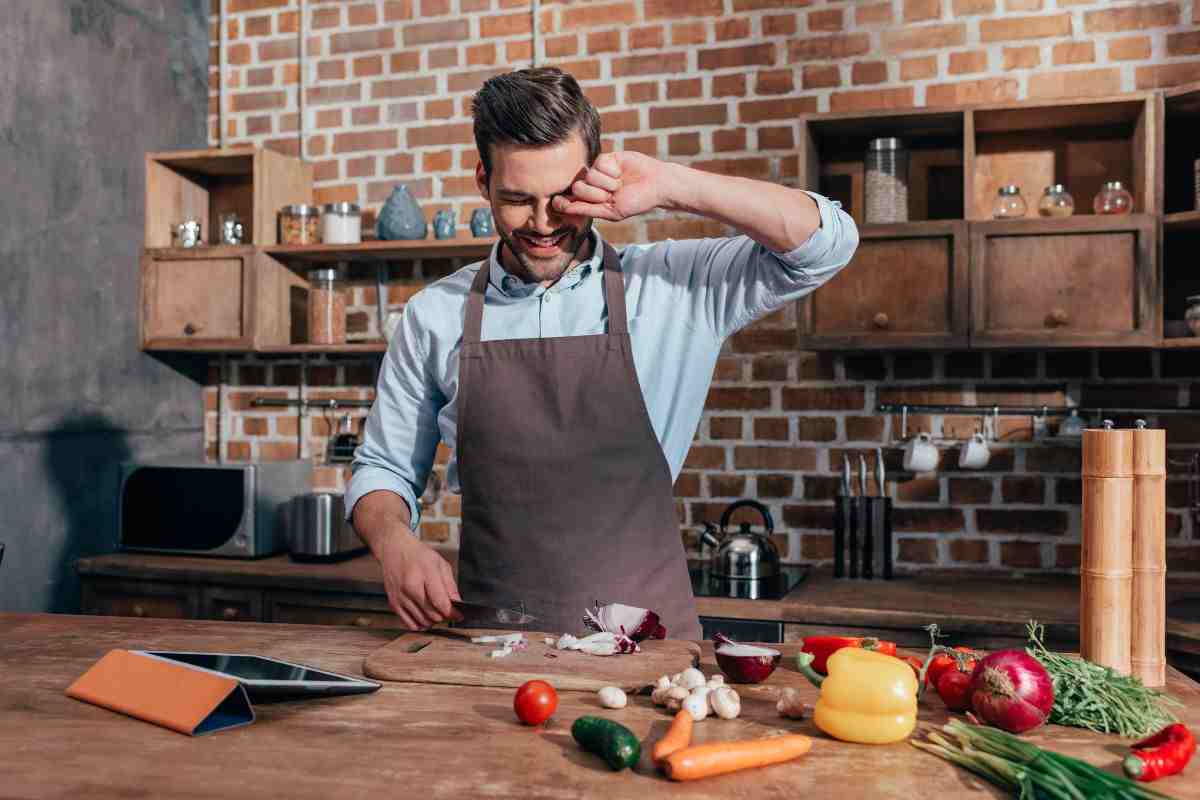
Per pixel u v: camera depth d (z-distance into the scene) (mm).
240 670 1215
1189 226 2527
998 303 2588
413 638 1441
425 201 3426
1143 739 1002
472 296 1774
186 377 3596
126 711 1116
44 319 3018
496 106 1394
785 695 1104
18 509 2939
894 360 3002
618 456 1680
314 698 1182
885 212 2730
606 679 1214
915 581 2797
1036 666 1042
